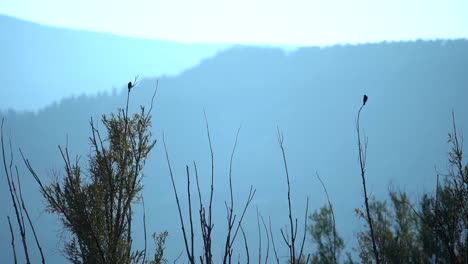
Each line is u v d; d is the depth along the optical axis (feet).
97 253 13.73
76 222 13.66
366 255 15.26
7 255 311.68
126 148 14.97
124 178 14.62
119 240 14.11
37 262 303.68
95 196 14.24
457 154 11.99
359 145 11.22
